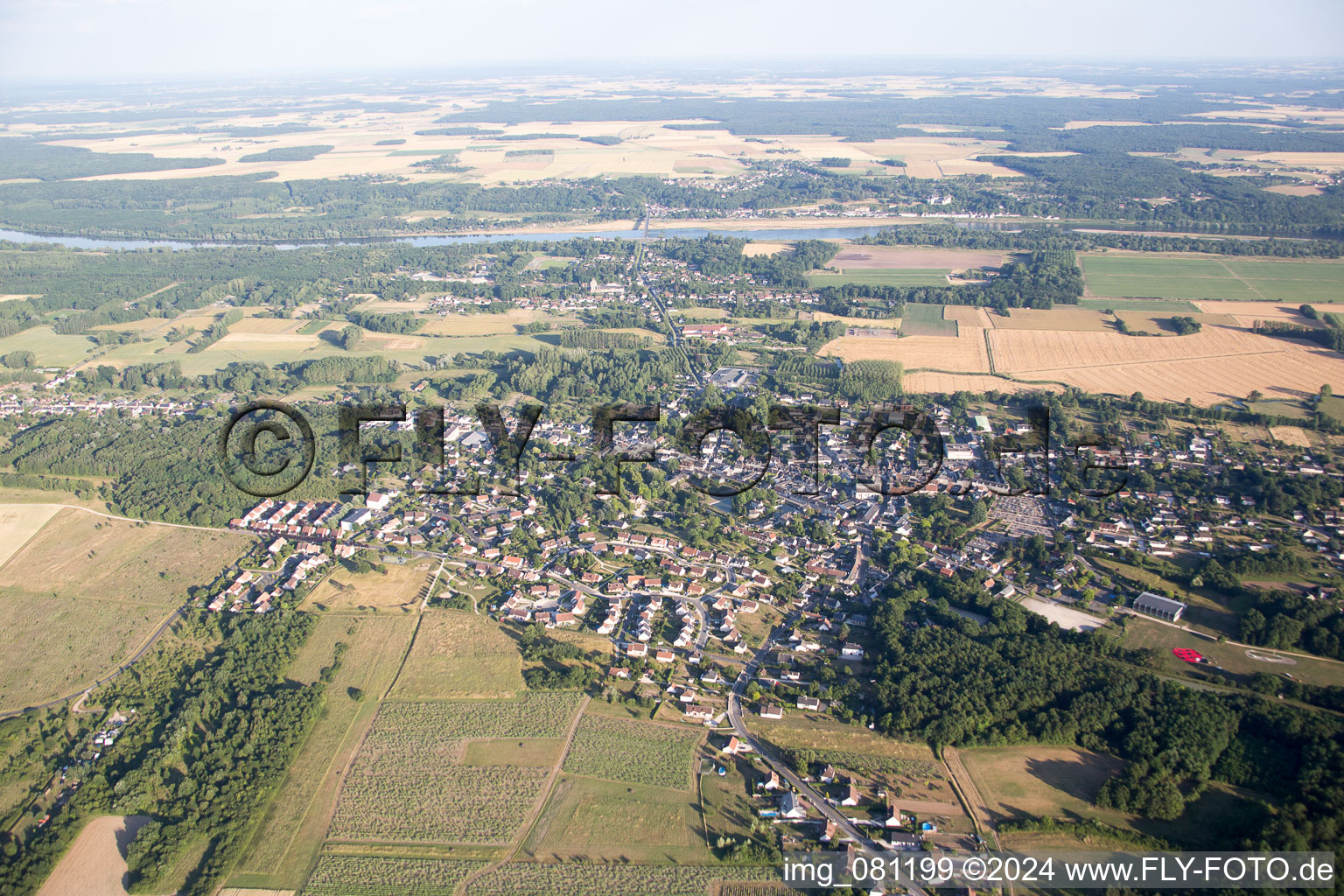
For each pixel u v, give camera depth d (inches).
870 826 7372.1
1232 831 7081.7
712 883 6943.9
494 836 7426.2
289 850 7332.7
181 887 7052.2
